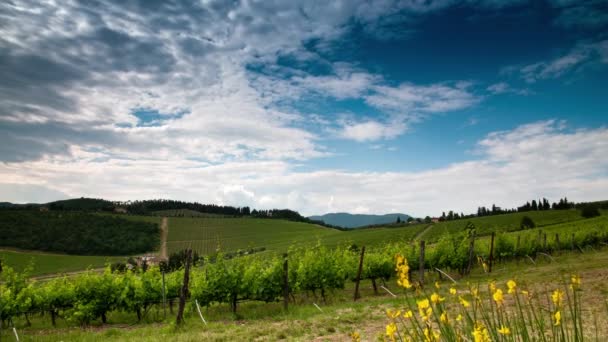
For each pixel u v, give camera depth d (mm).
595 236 34750
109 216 130000
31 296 16000
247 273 15461
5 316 15211
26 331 13961
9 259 83750
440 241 24000
